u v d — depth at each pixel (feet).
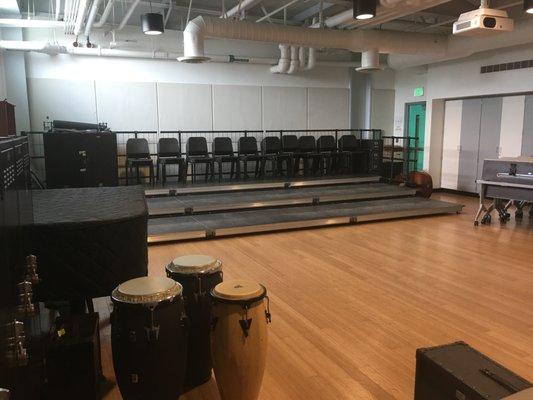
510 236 20.11
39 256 8.17
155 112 28.94
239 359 7.41
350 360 9.64
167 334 7.04
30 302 6.14
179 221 21.07
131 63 28.04
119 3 25.05
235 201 23.48
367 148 32.35
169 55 28.07
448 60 31.12
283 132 32.94
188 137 29.84
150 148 29.12
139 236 8.96
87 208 9.55
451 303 12.67
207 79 30.22
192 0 25.30
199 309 8.30
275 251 17.93
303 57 30.55
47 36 25.79
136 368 6.98
